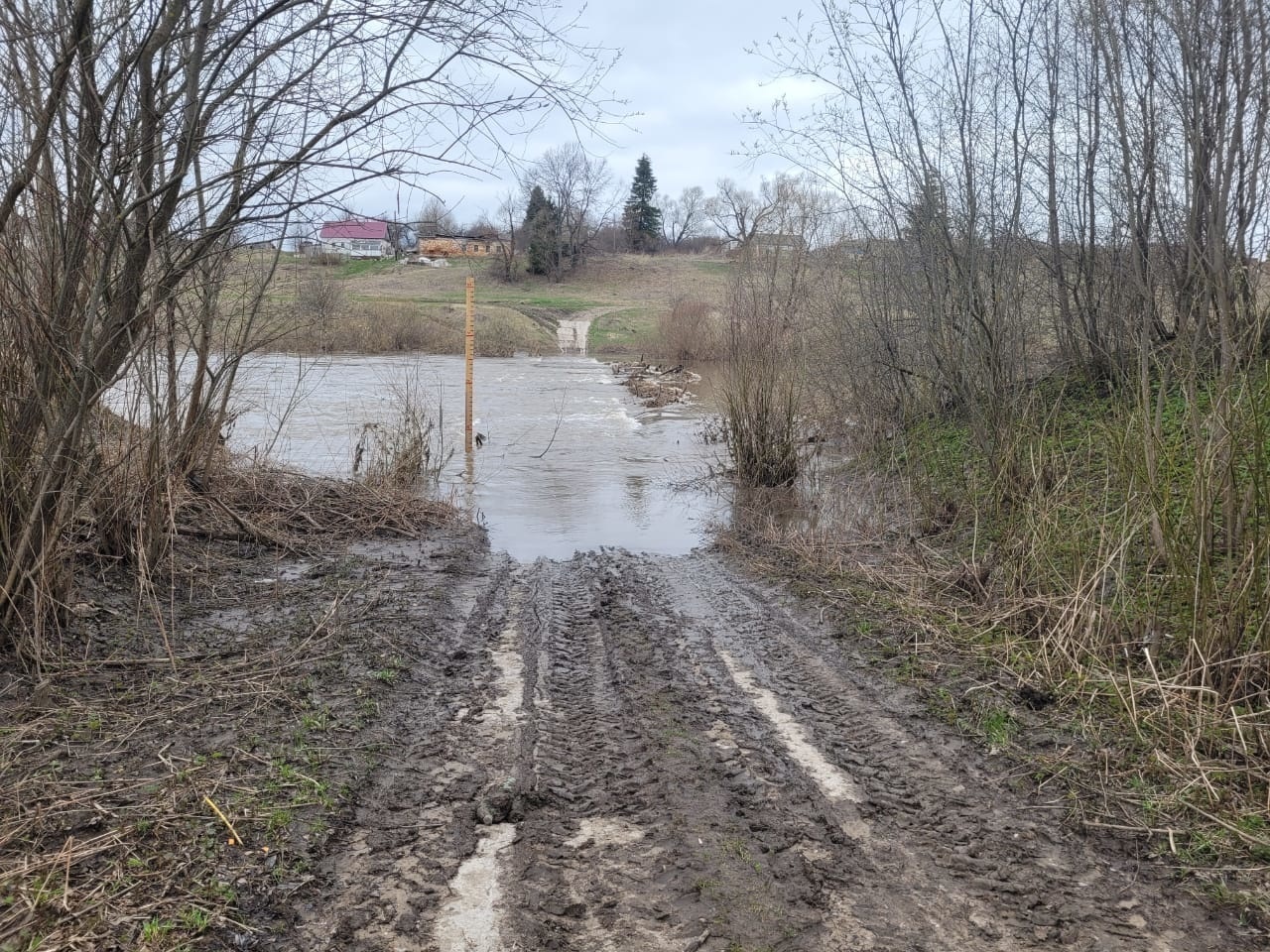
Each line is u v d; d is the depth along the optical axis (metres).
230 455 8.94
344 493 9.30
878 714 4.89
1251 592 4.81
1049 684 5.09
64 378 4.78
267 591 6.60
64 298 4.70
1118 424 6.51
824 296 13.04
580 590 7.17
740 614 6.61
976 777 4.20
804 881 3.39
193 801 3.62
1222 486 5.08
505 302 50.66
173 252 5.24
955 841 3.68
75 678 4.67
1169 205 8.23
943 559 7.44
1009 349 8.96
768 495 11.02
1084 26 8.24
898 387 11.22
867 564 7.79
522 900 3.23
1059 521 6.68
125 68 4.57
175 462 6.69
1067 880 3.43
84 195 4.62
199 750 4.05
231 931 2.94
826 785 4.12
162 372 7.72
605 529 9.39
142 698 4.54
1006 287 8.98
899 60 8.68
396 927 3.06
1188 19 6.94
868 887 3.37
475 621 6.36
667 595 7.05
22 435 4.79
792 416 11.52
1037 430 8.27
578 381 27.59
